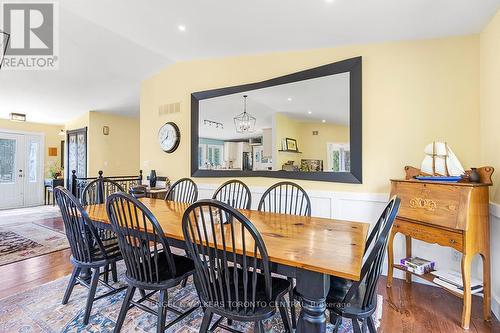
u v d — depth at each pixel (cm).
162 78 439
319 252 134
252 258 140
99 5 268
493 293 207
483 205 194
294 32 267
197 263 139
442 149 223
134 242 163
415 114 254
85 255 198
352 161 276
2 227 462
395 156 261
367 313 134
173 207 256
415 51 255
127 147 726
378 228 153
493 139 209
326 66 289
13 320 193
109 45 358
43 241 380
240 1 227
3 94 517
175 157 421
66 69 433
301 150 306
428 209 207
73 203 190
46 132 748
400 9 211
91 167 650
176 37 314
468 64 238
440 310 207
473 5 197
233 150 358
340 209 285
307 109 302
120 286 243
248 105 344
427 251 250
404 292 234
